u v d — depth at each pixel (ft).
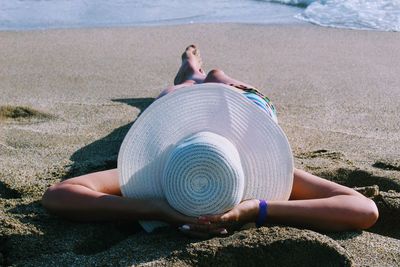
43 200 9.61
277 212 9.05
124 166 9.12
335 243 8.49
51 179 11.23
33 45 21.49
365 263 8.54
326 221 9.21
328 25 24.20
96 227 9.39
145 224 9.41
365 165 12.16
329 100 16.37
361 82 17.81
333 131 14.21
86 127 14.24
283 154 8.98
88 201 9.32
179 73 15.58
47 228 9.32
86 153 12.69
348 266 8.24
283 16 25.71
